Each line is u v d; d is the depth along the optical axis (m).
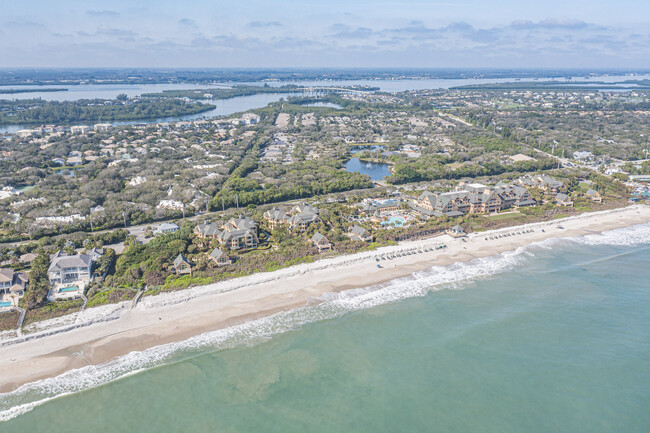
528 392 102.44
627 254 176.88
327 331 124.19
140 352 113.25
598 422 94.25
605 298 142.62
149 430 91.38
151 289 140.00
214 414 95.50
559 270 162.62
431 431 92.12
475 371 109.19
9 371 104.88
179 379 104.81
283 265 158.62
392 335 122.94
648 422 94.19
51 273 142.75
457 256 173.50
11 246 172.62
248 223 184.50
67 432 90.38
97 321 124.00
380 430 92.00
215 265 156.25
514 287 150.12
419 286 150.25
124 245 180.75
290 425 93.00
